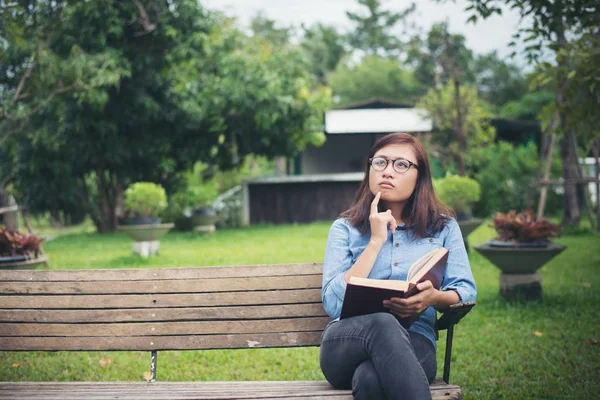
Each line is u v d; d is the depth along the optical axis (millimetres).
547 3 5805
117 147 17844
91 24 15664
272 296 3279
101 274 3318
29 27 14125
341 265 2977
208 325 3264
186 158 19062
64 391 2926
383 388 2518
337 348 2725
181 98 18062
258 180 21688
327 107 20297
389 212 2916
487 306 6809
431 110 18562
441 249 2789
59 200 19250
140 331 3266
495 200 20250
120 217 18516
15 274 3340
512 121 24016
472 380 4414
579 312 6430
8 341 3281
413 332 2863
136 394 2836
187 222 17938
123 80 17078
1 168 18203
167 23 16703
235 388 2943
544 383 4266
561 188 20500
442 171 20438
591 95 5980
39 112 16094
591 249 11531
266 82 18469
